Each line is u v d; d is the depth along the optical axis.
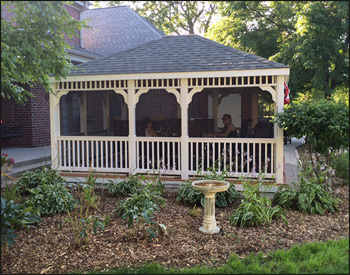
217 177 6.75
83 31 17.19
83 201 6.56
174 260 4.21
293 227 5.37
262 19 12.55
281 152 7.23
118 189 7.01
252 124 12.12
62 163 9.10
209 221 5.07
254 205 5.59
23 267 3.96
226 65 7.42
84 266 4.00
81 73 8.04
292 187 7.79
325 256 4.34
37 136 12.38
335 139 6.57
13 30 4.42
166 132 10.72
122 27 17.16
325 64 11.02
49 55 4.75
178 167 7.90
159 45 8.90
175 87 7.72
